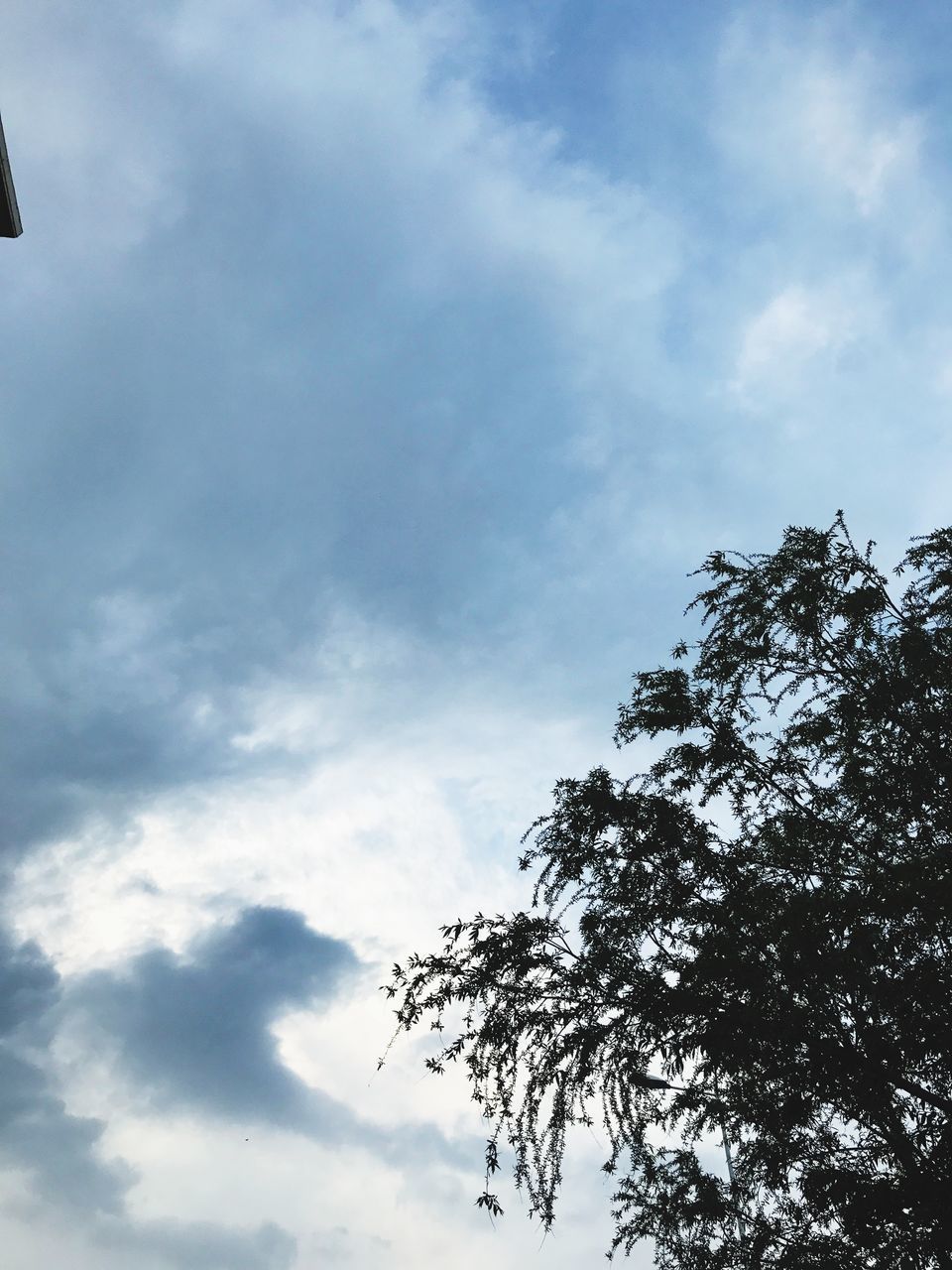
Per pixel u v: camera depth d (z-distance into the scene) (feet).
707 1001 29.37
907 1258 26.78
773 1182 30.42
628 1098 31.40
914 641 32.78
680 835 32.17
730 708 35.55
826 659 35.27
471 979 31.68
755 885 31.30
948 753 32.32
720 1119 30.91
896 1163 28.84
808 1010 29.27
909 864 29.27
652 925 31.63
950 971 28.76
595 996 30.81
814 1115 30.14
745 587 37.01
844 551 35.68
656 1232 33.63
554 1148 30.96
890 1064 28.22
